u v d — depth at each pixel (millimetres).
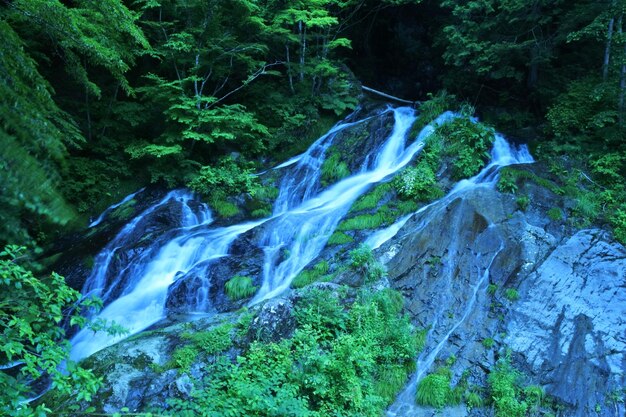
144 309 9133
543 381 6848
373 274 8266
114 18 9305
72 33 8039
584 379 6805
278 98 16109
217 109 13938
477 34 14422
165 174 13898
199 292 9297
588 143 11602
